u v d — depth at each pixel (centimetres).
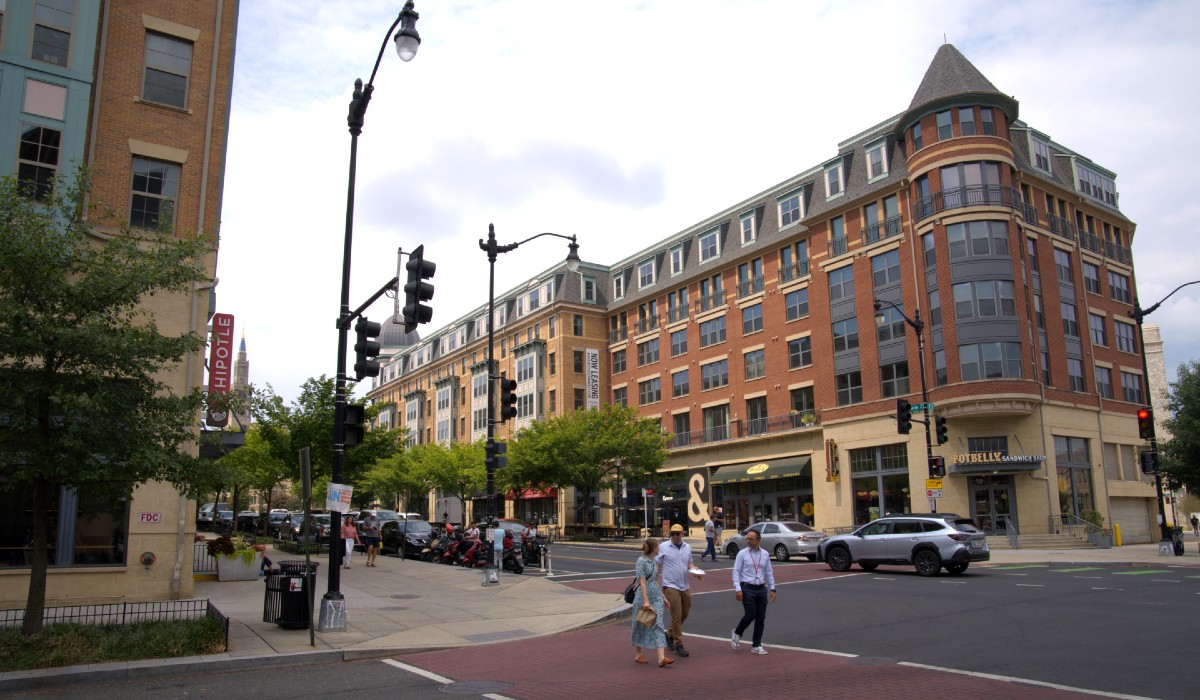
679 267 5462
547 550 2641
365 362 1355
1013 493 3456
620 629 1361
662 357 5497
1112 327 4222
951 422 3547
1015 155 3831
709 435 4988
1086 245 4203
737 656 1066
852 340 4069
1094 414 3862
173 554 1636
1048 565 2511
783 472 4306
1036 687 829
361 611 1541
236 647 1125
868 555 2323
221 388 1972
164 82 1797
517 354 6462
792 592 1839
